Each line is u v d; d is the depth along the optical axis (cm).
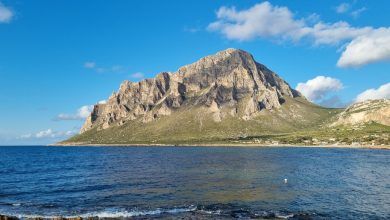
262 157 17350
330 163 13200
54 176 9850
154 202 5778
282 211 5066
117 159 18562
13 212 5172
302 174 9506
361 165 12281
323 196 6228
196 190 6956
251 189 7012
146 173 10325
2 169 12488
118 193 6706
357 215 4872
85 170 11719
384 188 7106
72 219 4566
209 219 4584
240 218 4644
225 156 18712
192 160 15975
